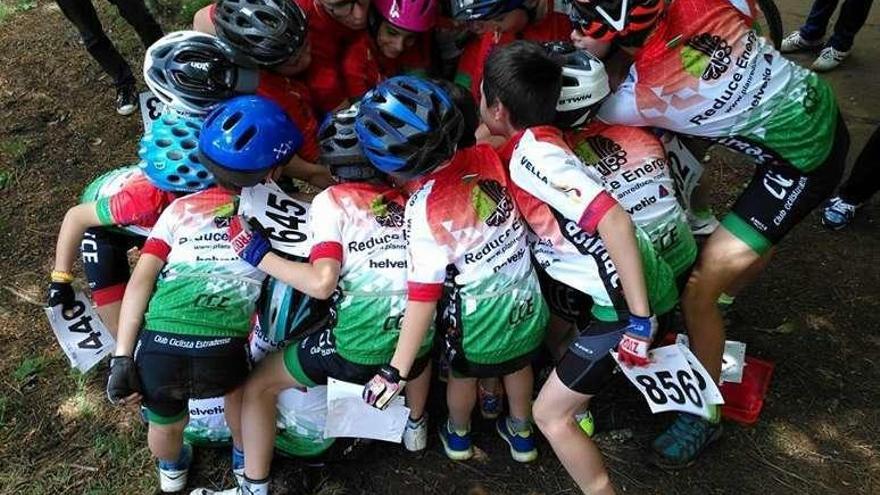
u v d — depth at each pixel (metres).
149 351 2.45
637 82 2.48
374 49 2.96
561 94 2.38
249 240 2.40
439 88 2.34
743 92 2.47
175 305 2.45
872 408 3.09
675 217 2.56
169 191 2.59
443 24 3.07
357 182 2.47
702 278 2.71
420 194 2.37
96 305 2.85
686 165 2.79
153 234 2.52
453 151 2.32
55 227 4.03
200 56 2.59
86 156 4.49
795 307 3.52
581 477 2.55
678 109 2.49
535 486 2.86
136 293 2.50
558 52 2.43
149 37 4.70
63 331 2.81
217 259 2.47
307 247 2.48
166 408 2.55
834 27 5.09
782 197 2.62
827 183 2.62
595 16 2.40
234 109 2.38
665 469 2.89
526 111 2.33
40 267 3.81
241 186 2.42
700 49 2.43
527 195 2.43
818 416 3.06
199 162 2.51
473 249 2.35
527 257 2.46
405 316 2.35
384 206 2.45
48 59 5.20
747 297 3.57
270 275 2.52
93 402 3.17
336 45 2.91
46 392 3.22
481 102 2.56
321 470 2.90
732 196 4.13
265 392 2.63
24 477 2.91
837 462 2.91
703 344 2.81
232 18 2.60
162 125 2.61
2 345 3.43
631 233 2.23
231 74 2.63
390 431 2.63
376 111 2.27
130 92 4.75
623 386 3.20
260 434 2.63
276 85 2.74
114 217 2.65
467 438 2.91
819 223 3.95
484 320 2.39
